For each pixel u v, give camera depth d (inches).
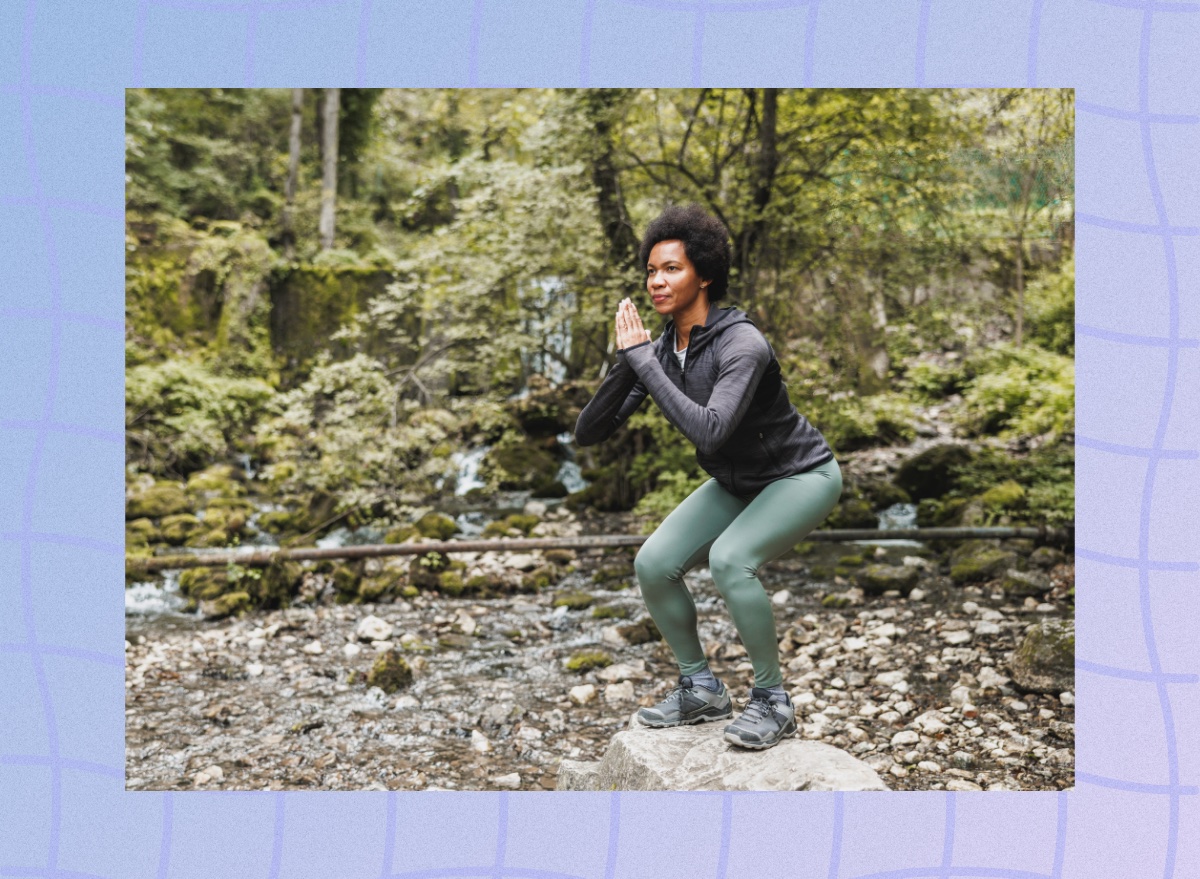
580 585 277.6
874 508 334.6
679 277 108.7
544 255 308.3
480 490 386.0
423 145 661.3
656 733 122.7
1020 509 299.7
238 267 464.4
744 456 112.4
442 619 249.1
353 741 180.5
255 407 443.2
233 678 212.7
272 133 628.1
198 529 331.9
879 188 322.0
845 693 191.0
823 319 324.8
